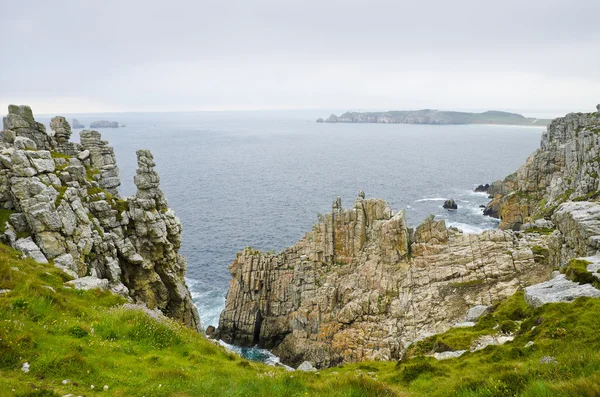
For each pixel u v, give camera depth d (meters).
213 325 85.62
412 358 31.00
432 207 168.88
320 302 73.81
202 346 26.92
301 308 74.94
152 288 51.78
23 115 48.56
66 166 47.59
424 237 77.25
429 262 72.94
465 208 165.75
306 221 154.12
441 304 64.44
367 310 69.25
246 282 83.25
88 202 47.25
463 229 134.62
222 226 147.88
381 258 76.06
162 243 52.44
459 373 24.75
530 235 78.81
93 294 31.56
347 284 74.81
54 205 39.94
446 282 68.56
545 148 149.50
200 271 110.12
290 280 81.94
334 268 78.69
